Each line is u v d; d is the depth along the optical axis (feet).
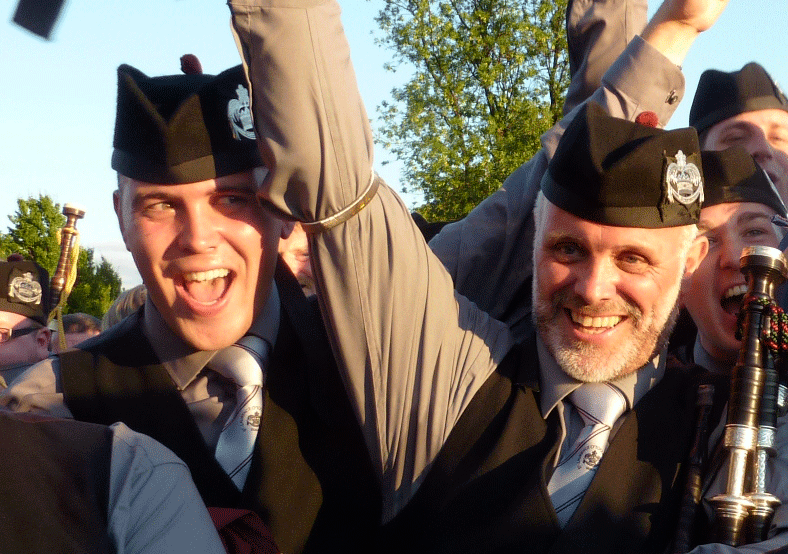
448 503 4.04
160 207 4.23
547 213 4.18
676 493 3.98
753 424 3.87
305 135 3.88
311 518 4.23
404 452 4.21
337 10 3.95
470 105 32.24
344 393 4.42
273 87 3.85
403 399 4.19
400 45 32.73
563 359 4.13
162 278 4.25
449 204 31.60
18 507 2.94
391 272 4.13
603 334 4.10
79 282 44.29
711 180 4.66
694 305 4.70
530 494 3.95
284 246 5.63
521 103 31.68
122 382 4.42
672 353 4.91
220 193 4.20
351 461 4.33
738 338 4.07
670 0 4.93
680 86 4.98
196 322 4.27
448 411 4.20
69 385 4.42
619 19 5.64
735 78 5.85
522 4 33.01
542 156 5.18
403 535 4.13
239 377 4.34
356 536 4.26
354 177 4.00
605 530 3.87
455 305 4.40
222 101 4.22
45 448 3.12
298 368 4.45
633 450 4.04
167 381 4.40
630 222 3.98
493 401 4.20
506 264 5.08
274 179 3.96
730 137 5.81
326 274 4.14
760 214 4.65
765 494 3.76
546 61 32.94
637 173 3.97
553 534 3.89
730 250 4.60
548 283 4.16
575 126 4.11
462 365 4.26
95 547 3.01
